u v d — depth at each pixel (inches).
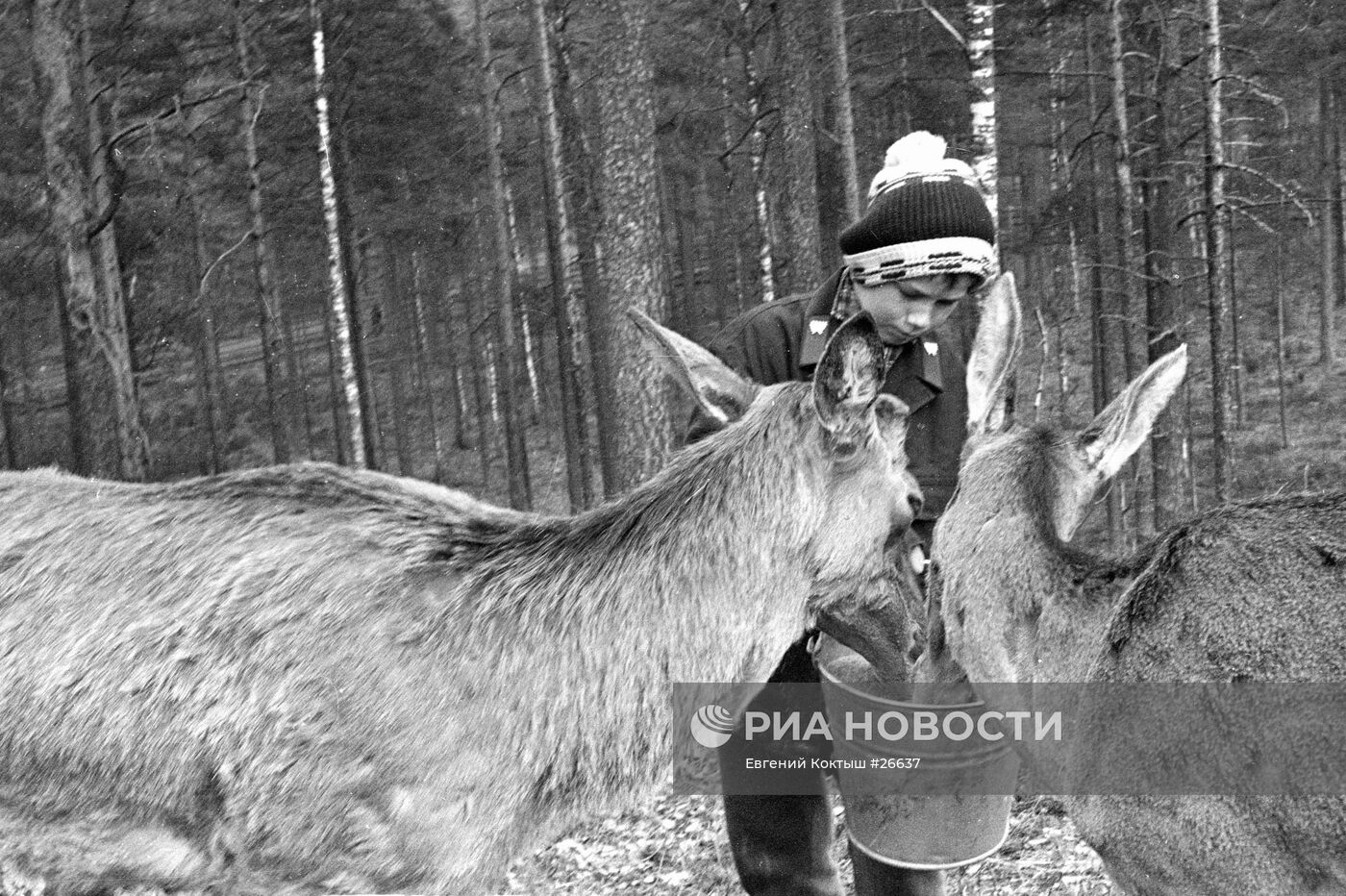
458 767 124.6
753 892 161.8
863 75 828.6
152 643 126.2
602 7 476.4
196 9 836.6
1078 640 120.8
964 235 140.6
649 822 245.3
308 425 1322.6
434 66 1058.1
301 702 123.7
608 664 128.6
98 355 523.5
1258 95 498.0
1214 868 109.5
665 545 131.3
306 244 1259.2
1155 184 622.8
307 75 941.8
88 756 125.8
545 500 1141.1
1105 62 882.1
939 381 150.0
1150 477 741.9
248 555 130.3
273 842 124.1
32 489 138.6
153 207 891.4
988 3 375.9
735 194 1162.0
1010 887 186.1
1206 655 108.8
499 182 956.0
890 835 144.2
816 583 133.3
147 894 129.4
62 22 510.3
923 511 151.2
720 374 142.6
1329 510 108.7
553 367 1444.4
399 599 127.9
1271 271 1220.5
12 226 753.6
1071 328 1092.5
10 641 127.7
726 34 840.9
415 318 1466.5
